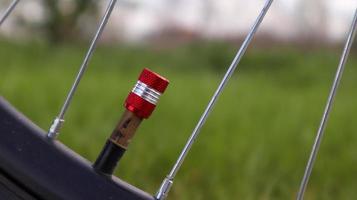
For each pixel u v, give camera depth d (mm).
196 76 3641
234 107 1839
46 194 315
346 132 1369
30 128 319
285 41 4539
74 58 3660
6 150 313
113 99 1706
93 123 1196
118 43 4664
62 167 318
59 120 325
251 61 4352
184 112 1595
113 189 323
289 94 2588
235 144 1105
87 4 4742
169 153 948
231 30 4809
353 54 4004
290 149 1106
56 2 4625
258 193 796
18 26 4430
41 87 1798
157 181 841
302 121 1563
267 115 1689
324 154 1096
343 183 902
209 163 933
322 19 4340
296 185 862
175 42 4844
